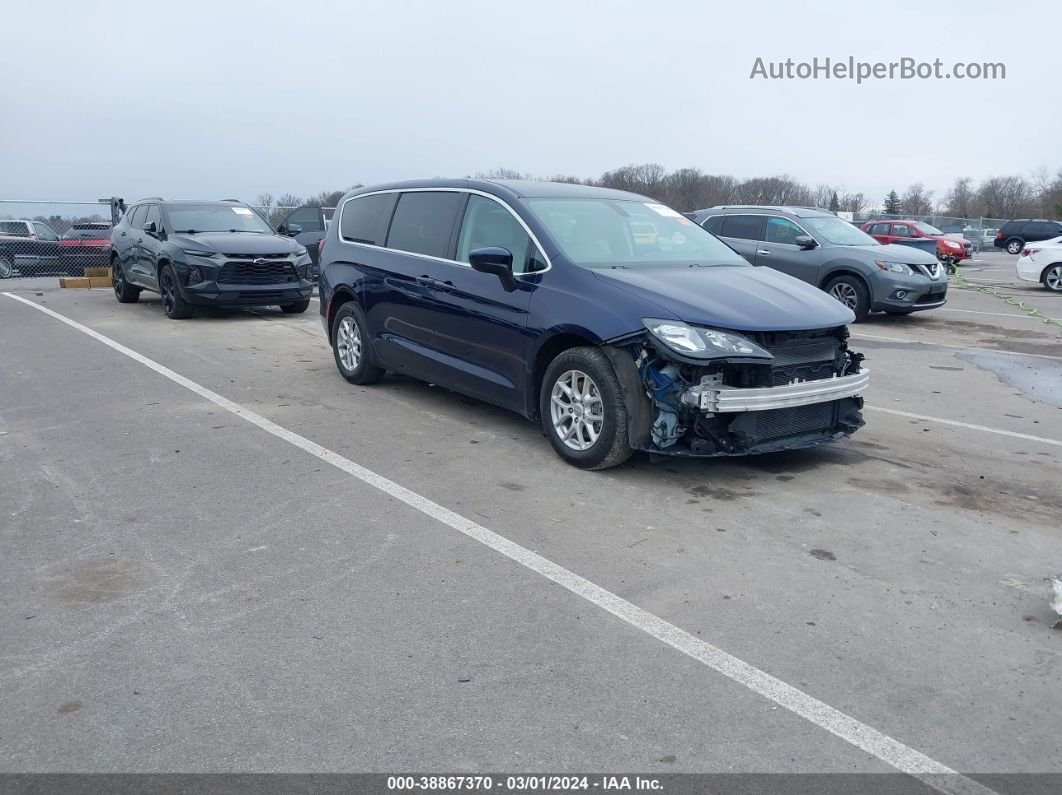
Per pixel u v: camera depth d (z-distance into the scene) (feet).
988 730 10.05
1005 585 13.78
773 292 19.06
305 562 14.30
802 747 9.71
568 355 18.65
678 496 17.51
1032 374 31.53
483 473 18.80
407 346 24.00
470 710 10.32
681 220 23.48
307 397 25.68
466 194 22.65
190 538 15.25
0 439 21.17
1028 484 18.78
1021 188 239.71
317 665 11.25
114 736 9.80
